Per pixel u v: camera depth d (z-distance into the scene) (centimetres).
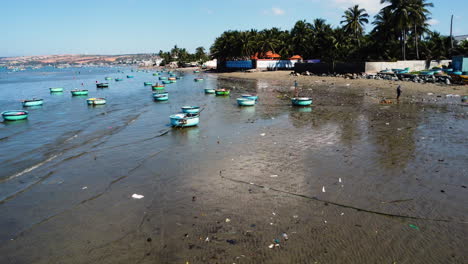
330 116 2612
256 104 3472
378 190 1165
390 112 2670
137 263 803
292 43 9594
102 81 9044
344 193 1151
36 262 831
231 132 2178
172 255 827
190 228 956
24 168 1565
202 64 16650
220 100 4031
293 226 945
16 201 1195
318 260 786
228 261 794
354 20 7838
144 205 1122
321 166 1433
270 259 796
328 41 8525
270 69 9206
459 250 813
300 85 5309
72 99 4588
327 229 922
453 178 1248
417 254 801
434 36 7031
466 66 5088
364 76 5497
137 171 1470
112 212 1080
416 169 1355
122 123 2636
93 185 1325
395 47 6875
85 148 1894
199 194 1192
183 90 5616
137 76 11812
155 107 3538
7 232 982
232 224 969
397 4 5988
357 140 1838
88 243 904
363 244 845
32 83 8712
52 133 2330
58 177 1429
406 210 1014
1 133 2364
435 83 4394
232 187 1242
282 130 2177
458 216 970
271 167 1445
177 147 1847
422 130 2017
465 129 2009
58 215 1075
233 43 9969
